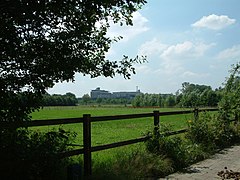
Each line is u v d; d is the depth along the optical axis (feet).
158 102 410.72
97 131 74.74
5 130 16.08
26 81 16.37
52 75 17.03
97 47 19.79
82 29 17.33
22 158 16.60
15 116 16.10
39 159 17.22
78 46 17.69
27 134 17.71
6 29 14.94
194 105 50.80
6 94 15.85
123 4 18.48
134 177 22.89
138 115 28.58
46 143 17.94
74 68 17.57
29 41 16.31
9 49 15.39
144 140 28.89
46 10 15.74
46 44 16.44
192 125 37.45
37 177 17.40
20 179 16.83
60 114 176.04
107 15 19.57
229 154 35.06
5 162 16.29
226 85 50.83
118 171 23.09
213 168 28.04
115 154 28.76
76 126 85.81
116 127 87.20
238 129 47.01
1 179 16.44
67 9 16.33
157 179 24.09
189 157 30.48
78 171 16.48
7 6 14.83
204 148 34.68
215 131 40.68
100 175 21.89
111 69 20.36
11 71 16.30
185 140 35.22
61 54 16.84
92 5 16.35
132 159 25.54
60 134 19.27
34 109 16.85
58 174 18.81
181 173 26.17
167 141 29.43
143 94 442.09
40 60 16.90
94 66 19.97
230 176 24.98
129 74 20.76
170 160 27.73
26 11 14.90
